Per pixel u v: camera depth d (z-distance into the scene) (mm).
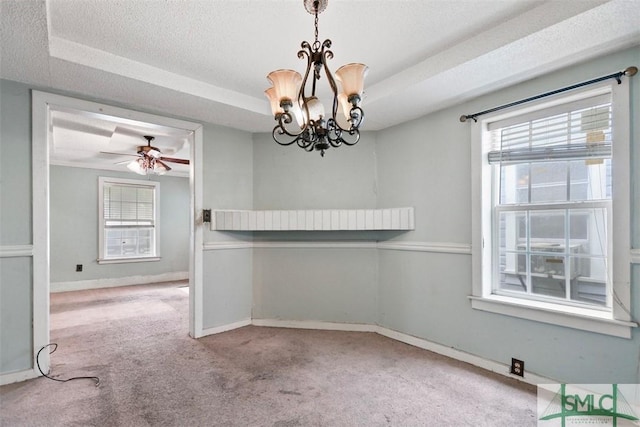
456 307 2635
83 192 5594
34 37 1746
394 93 2459
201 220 3162
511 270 2416
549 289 2219
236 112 2934
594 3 1515
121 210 6016
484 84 2305
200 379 2268
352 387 2158
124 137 4016
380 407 1928
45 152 2361
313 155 3473
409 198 3021
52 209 5305
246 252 3518
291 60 2273
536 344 2154
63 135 3906
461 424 1769
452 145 2682
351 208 3393
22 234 2273
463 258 2594
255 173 3559
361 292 3359
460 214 2621
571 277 2109
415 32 1943
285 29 1913
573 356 1988
